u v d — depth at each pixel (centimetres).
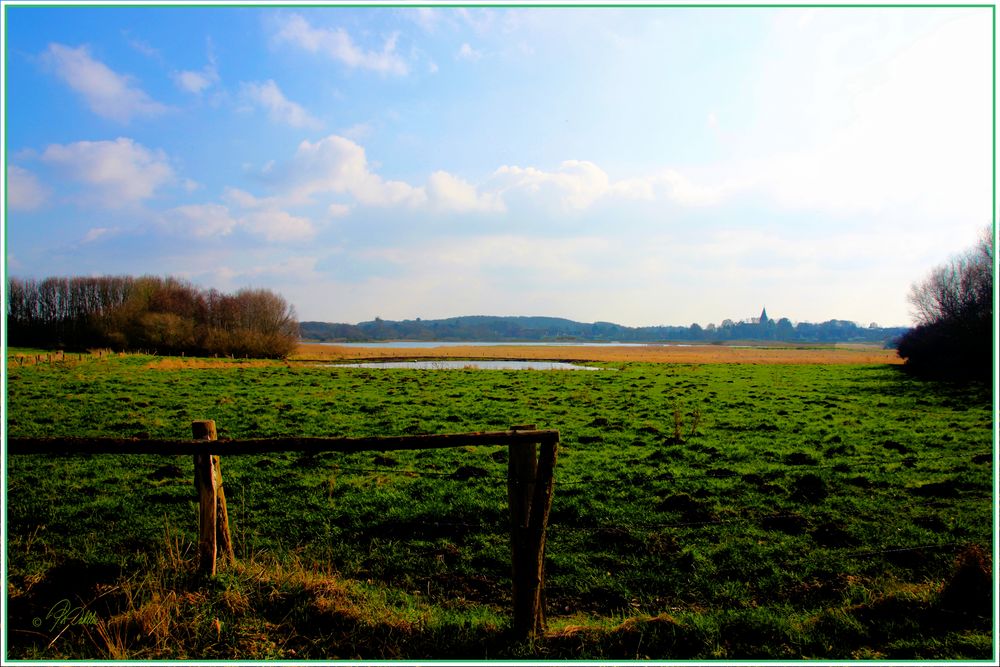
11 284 8906
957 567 657
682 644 584
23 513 988
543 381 3688
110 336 7800
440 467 1391
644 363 6141
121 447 580
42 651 538
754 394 3000
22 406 2178
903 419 2198
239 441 599
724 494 1176
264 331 8575
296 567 699
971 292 4597
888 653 570
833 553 886
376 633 582
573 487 1216
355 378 3762
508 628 593
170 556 701
